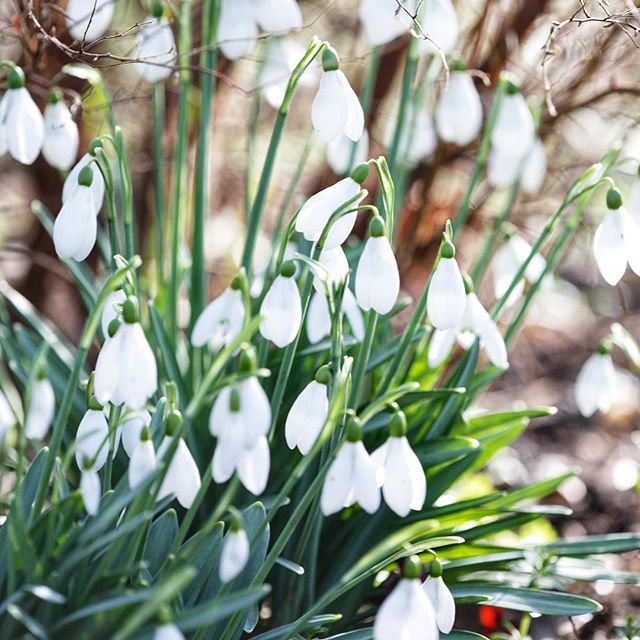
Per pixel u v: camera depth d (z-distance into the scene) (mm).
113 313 762
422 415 865
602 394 868
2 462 767
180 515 840
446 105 878
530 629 902
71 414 878
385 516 846
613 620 912
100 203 771
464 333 821
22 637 726
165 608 671
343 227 749
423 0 846
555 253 872
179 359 921
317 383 737
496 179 924
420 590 678
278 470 849
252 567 772
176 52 891
